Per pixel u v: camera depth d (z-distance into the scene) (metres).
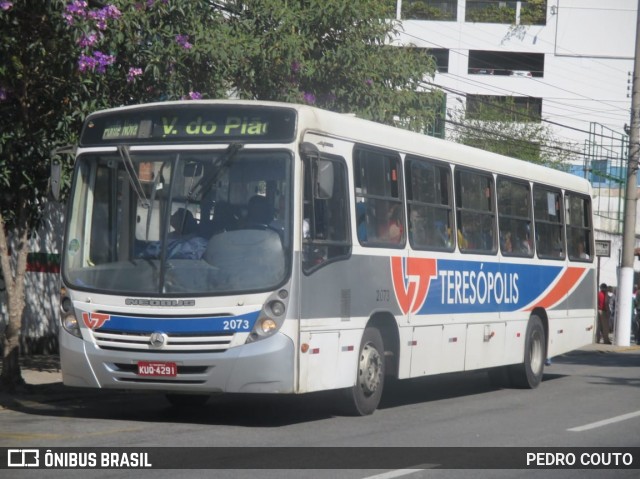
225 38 18.50
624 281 36.91
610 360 30.03
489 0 83.12
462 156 17.41
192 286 12.68
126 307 12.86
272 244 12.68
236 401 16.36
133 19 17.00
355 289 14.01
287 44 19.47
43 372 19.62
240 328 12.52
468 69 81.75
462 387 20.31
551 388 20.23
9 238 22.20
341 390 14.33
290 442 11.85
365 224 14.37
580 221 22.78
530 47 81.62
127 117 13.45
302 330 12.75
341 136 13.90
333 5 20.23
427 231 16.14
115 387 12.96
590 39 81.81
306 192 12.98
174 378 12.68
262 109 13.03
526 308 19.70
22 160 17.06
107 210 13.30
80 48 16.06
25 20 15.97
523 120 66.31
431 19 81.69
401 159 15.48
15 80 16.47
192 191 12.97
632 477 10.49
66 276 13.34
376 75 21.14
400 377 15.24
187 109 13.23
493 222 18.48
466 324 17.28
